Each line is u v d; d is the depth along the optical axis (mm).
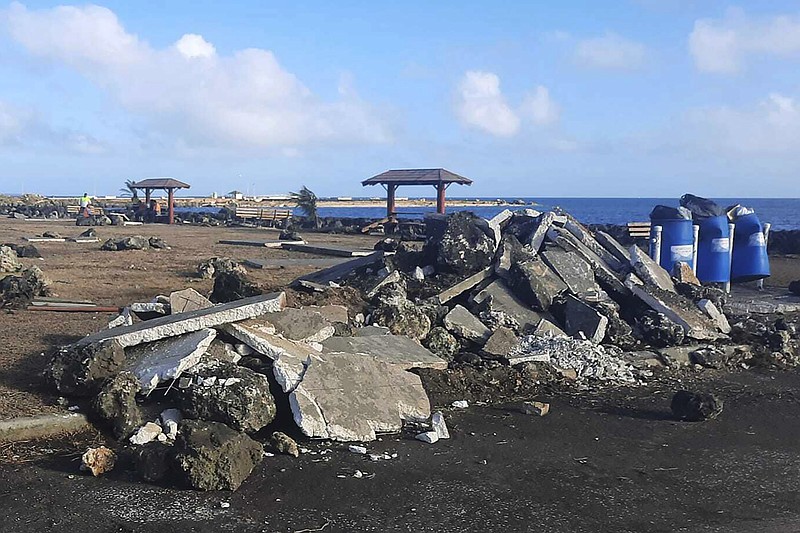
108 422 6918
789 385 9711
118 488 5836
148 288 16094
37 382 7879
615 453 7020
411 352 9109
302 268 20422
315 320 8922
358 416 7203
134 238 26172
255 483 6012
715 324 11547
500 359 9641
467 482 6184
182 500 5660
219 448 5953
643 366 10172
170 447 6094
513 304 11234
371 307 10875
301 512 5520
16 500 5578
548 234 13391
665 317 11203
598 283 12258
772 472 6609
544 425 7793
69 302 13516
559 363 9703
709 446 7277
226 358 7840
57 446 6594
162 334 8086
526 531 5305
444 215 15164
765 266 16781
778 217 86000
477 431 7523
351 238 34250
